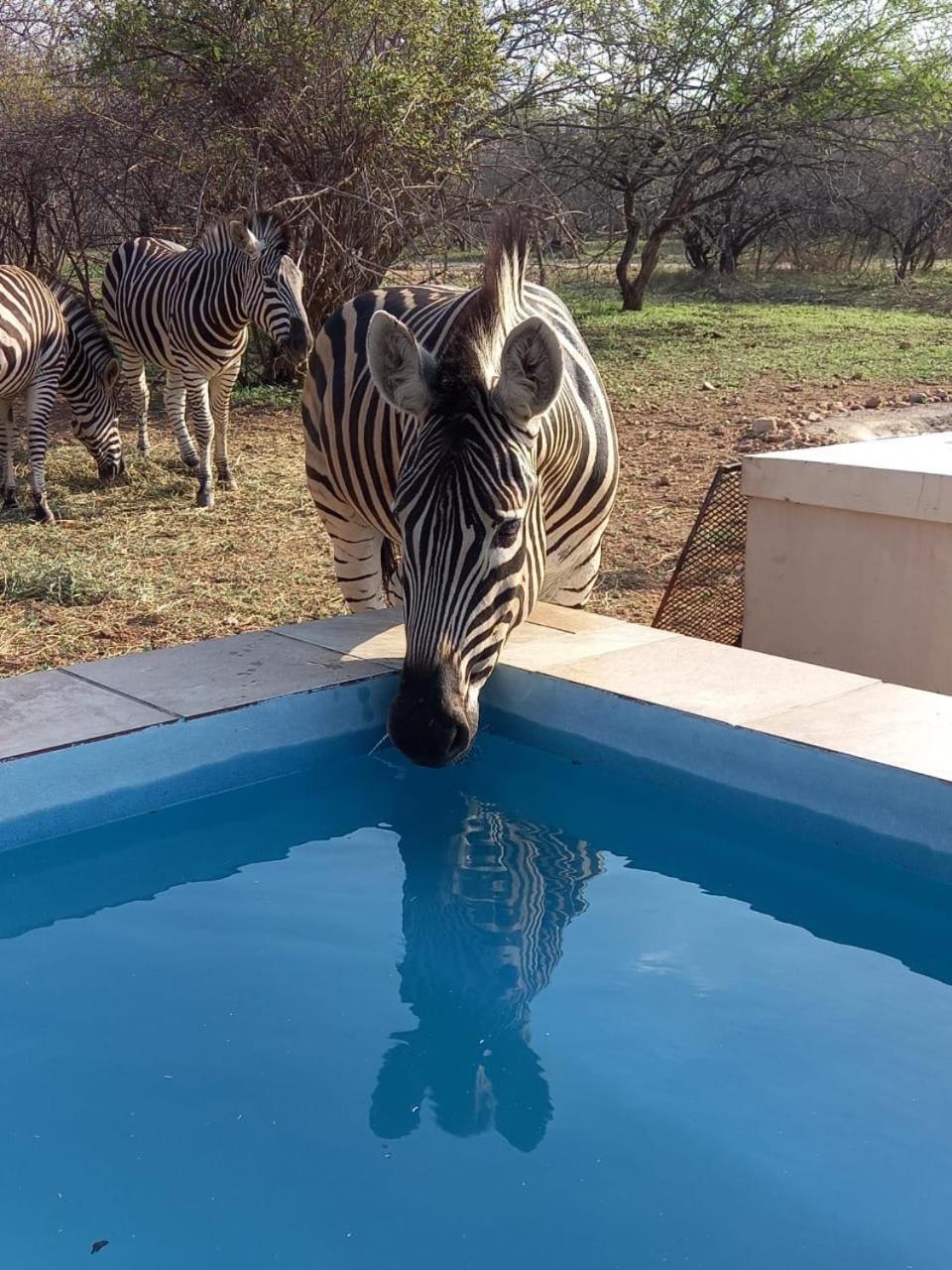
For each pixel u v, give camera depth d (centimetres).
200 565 616
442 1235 185
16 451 902
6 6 1237
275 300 734
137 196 1149
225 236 749
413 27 1076
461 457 262
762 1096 214
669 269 2573
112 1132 209
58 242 1231
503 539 267
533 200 1209
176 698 338
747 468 441
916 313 1794
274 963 262
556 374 261
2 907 286
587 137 1628
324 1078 222
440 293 399
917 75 1512
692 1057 226
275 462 868
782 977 253
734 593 496
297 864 307
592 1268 179
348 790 349
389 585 453
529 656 363
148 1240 186
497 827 327
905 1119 209
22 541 655
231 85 1066
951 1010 241
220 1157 203
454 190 1182
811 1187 194
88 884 298
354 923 277
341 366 393
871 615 422
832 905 286
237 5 1050
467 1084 219
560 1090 217
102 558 622
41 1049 231
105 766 314
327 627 401
